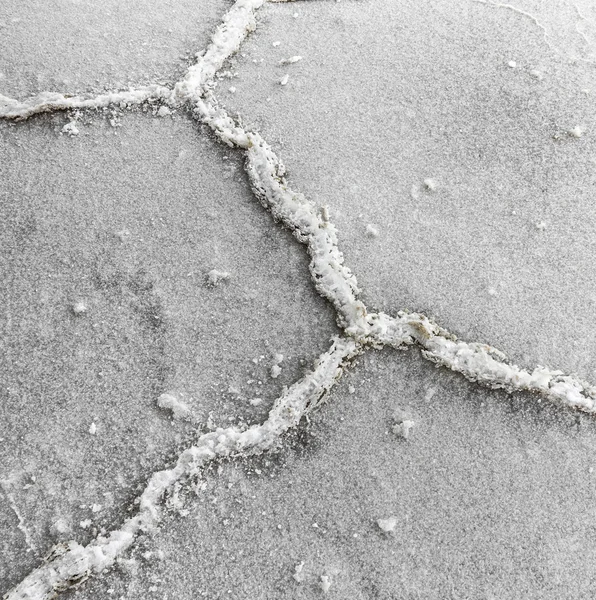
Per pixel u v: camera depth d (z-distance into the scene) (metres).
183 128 3.06
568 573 2.52
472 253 2.87
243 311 2.79
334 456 2.62
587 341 2.76
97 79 3.12
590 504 2.58
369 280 2.82
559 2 3.37
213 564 2.52
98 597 2.49
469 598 2.50
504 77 3.16
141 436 2.64
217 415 2.67
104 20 3.24
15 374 2.69
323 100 3.11
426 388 2.70
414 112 3.09
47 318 2.76
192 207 2.92
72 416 2.65
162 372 2.71
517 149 3.04
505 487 2.60
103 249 2.85
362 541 2.54
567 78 3.16
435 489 2.59
